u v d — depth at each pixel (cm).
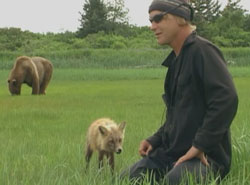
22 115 2303
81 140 1516
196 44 759
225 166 786
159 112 2331
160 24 773
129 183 782
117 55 8038
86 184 843
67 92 3844
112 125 1092
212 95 738
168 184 753
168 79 804
